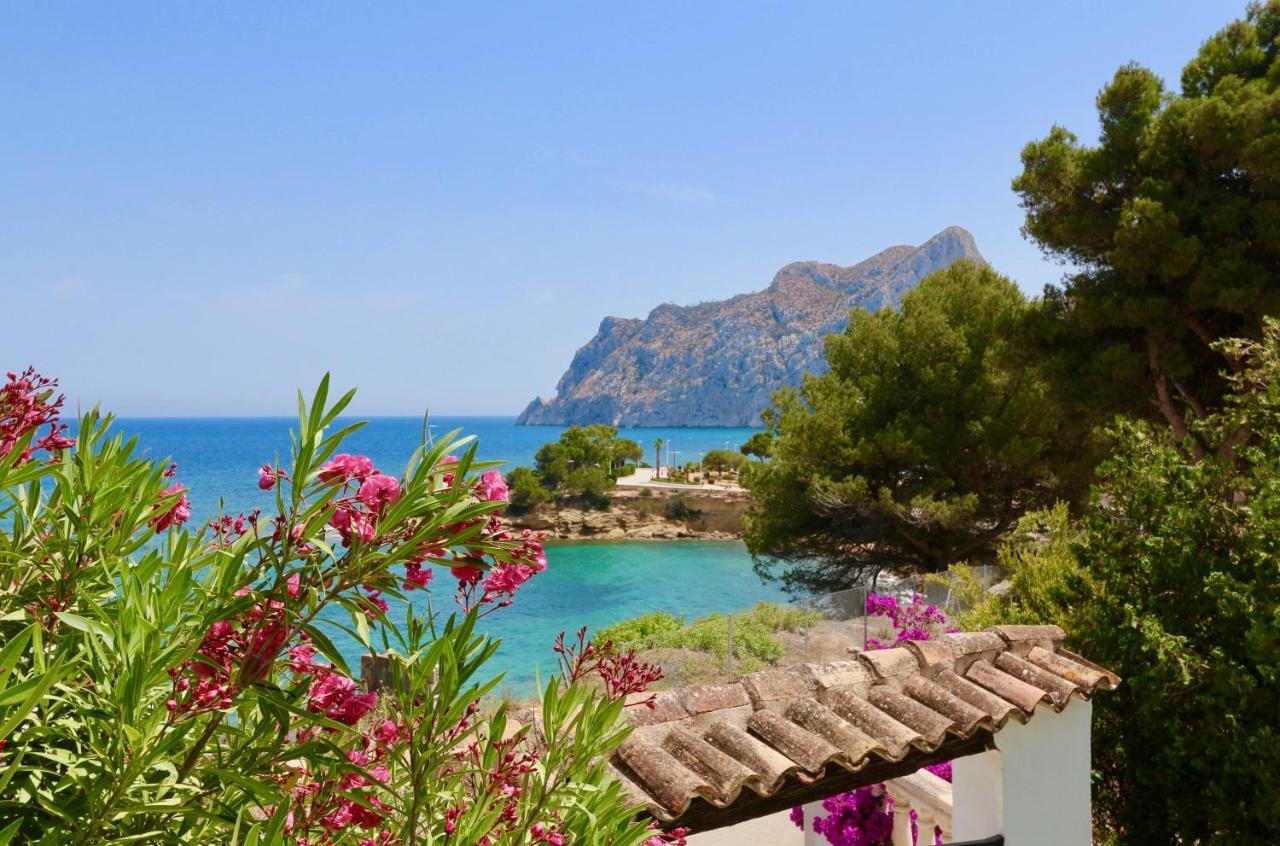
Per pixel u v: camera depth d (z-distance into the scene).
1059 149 15.75
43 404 1.63
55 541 1.59
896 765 3.54
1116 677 4.02
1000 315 17.36
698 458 144.38
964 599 9.47
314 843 1.74
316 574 1.53
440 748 1.84
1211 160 14.72
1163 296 14.52
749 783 3.05
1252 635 4.38
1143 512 5.27
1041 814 3.92
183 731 1.43
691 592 38.94
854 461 20.56
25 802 1.39
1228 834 4.50
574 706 2.13
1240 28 16.14
